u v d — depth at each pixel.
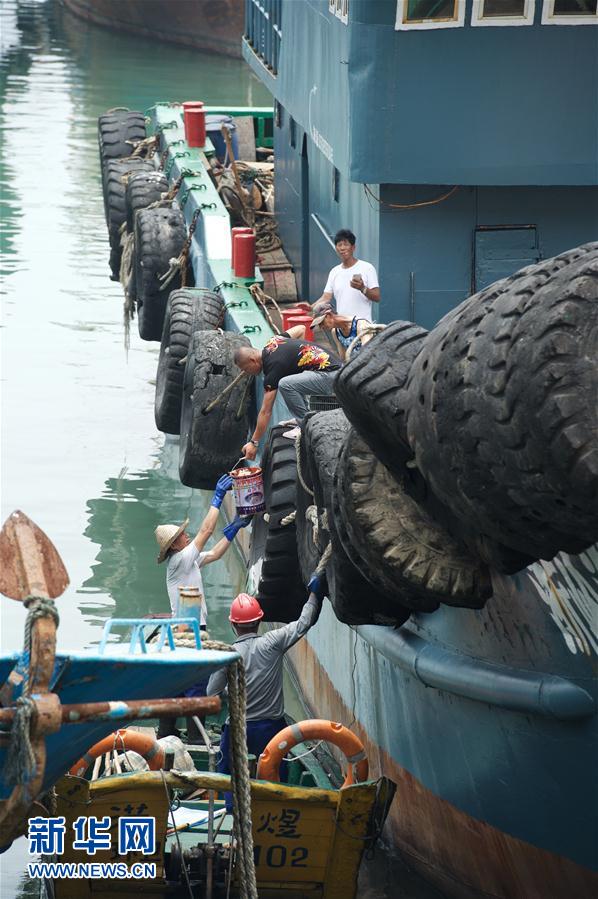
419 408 8.63
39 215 38.03
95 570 19.02
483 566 9.98
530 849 10.79
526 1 13.87
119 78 62.25
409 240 15.08
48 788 10.01
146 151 29.89
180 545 15.71
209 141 28.05
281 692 13.21
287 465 14.81
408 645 11.49
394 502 10.02
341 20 15.43
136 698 9.29
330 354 16.20
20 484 21.64
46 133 48.66
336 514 10.58
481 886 11.71
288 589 14.77
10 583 8.52
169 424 20.72
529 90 14.13
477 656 10.73
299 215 21.86
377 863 12.94
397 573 9.95
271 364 16.11
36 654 8.24
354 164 14.40
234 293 20.39
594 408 7.50
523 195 15.00
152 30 74.25
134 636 9.41
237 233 20.80
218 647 9.99
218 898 11.67
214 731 14.51
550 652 9.88
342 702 14.13
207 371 18.50
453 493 8.51
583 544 8.24
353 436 10.16
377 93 14.17
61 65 65.69
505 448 7.88
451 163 14.32
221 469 18.70
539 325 7.70
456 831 11.67
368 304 16.52
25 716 8.17
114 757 12.13
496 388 7.87
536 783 10.43
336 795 11.43
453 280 15.20
